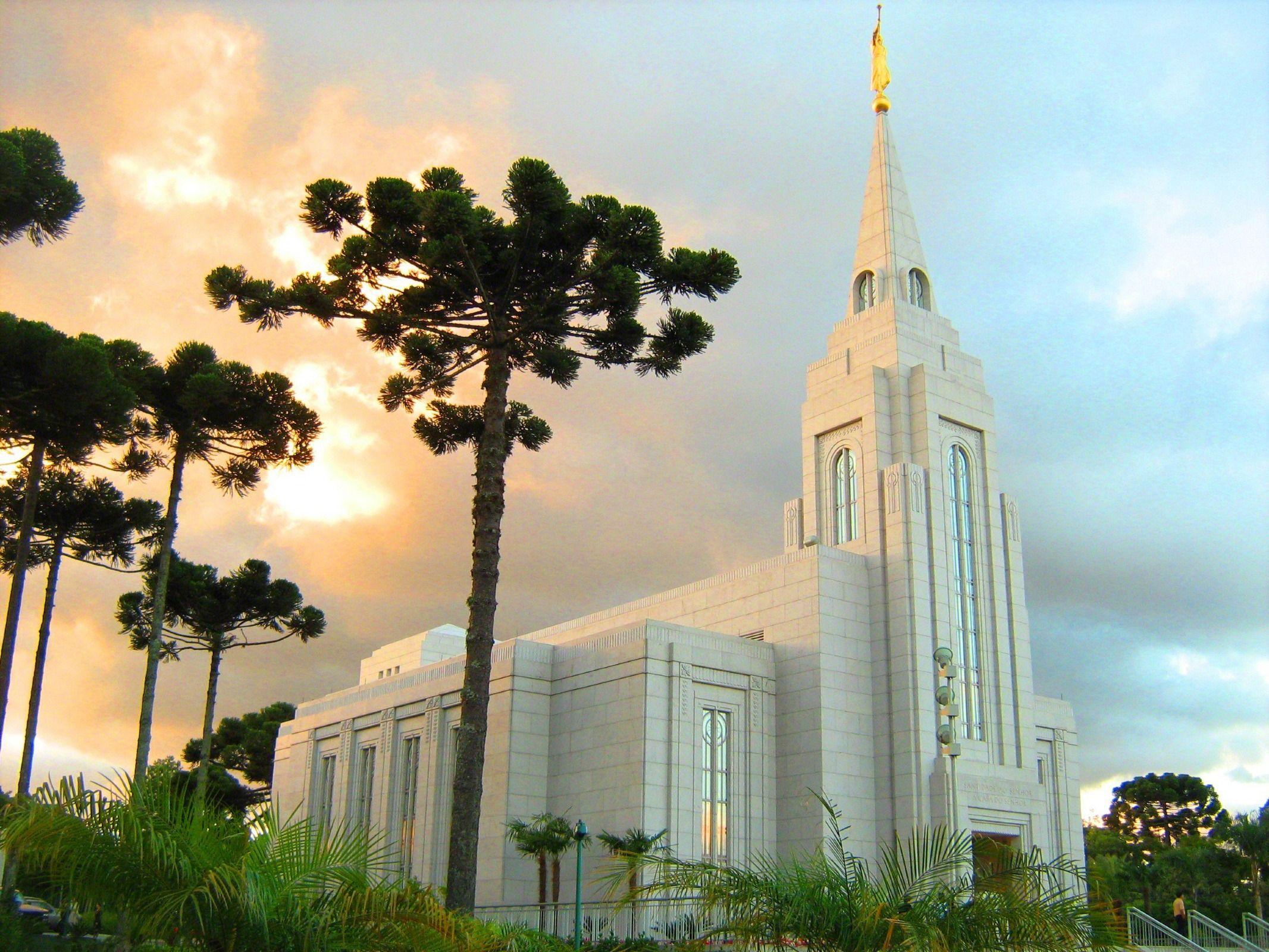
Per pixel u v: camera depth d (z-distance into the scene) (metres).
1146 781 129.25
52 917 33.88
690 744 56.69
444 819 62.91
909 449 66.00
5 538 47.09
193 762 99.00
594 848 56.06
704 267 34.91
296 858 13.89
